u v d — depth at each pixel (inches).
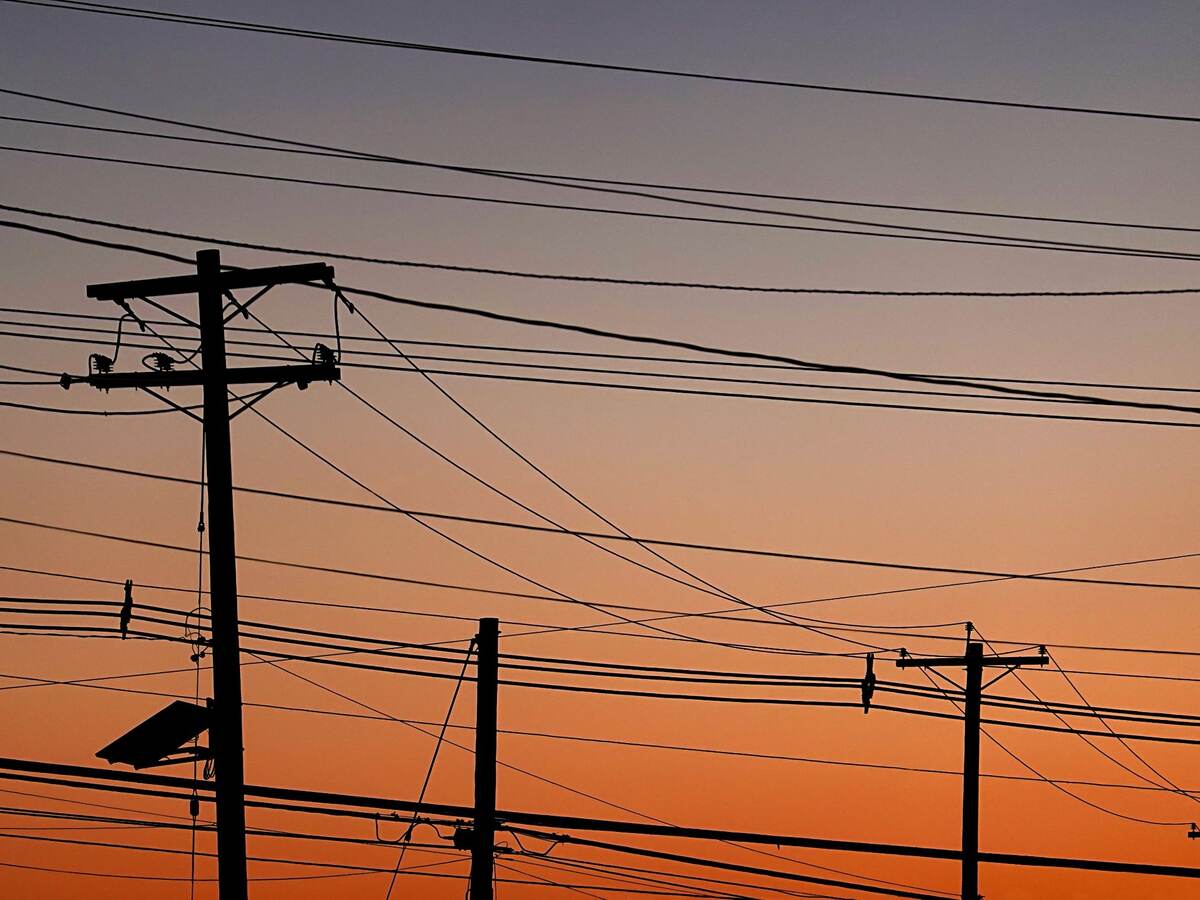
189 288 1614.2
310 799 2012.8
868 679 2487.7
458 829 2137.1
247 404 1631.4
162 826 2004.2
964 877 2583.7
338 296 1624.0
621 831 2156.7
